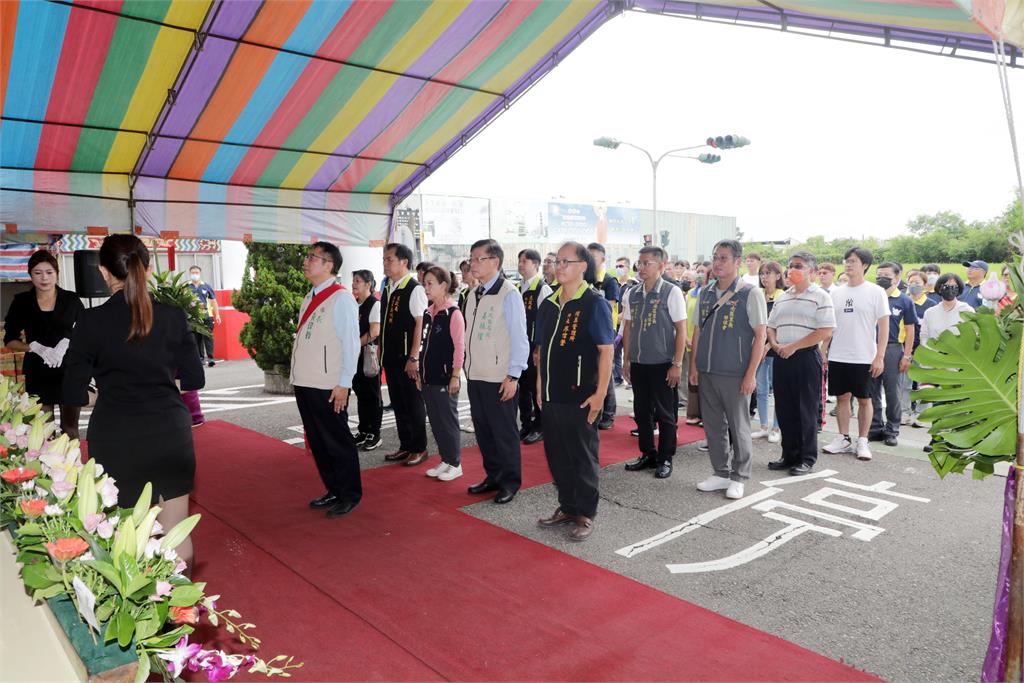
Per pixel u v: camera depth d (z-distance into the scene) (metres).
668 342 4.85
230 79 5.48
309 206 7.91
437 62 5.94
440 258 21.53
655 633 2.74
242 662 1.58
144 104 5.58
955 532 3.81
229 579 3.29
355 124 6.69
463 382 9.71
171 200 6.87
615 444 5.93
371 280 6.03
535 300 5.89
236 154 6.76
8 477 2.02
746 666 2.50
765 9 4.55
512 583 3.21
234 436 6.43
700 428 6.54
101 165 6.32
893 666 2.50
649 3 5.41
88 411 7.91
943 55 3.93
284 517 4.14
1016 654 1.76
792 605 2.98
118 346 2.50
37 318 4.71
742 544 3.66
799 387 4.91
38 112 5.32
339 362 4.05
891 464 5.19
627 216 27.17
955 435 1.97
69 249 12.02
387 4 4.95
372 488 4.70
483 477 4.96
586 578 3.26
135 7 4.48
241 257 17.36
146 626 1.42
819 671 2.46
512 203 23.44
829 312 4.76
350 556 3.54
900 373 5.79
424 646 2.66
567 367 3.65
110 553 1.58
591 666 2.51
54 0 4.25
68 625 1.51
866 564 3.40
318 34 5.15
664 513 4.15
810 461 5.01
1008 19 1.69
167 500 2.68
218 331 13.11
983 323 1.93
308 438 4.26
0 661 1.70
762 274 6.04
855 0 3.50
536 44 6.08
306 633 2.77
